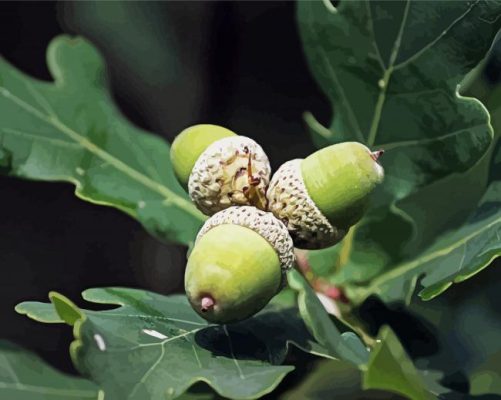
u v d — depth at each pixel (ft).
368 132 1.27
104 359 1.03
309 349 1.13
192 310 1.16
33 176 1.29
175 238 1.30
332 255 1.26
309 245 1.13
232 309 1.06
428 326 1.29
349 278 1.25
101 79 1.35
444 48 1.23
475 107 1.23
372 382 1.04
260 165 1.13
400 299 1.24
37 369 1.20
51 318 1.10
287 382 1.23
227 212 1.09
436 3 1.23
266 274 1.07
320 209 1.11
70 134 1.32
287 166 1.12
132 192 1.31
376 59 1.26
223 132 1.16
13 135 1.30
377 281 1.25
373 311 1.26
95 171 1.31
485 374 1.30
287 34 2.51
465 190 1.35
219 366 1.07
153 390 1.03
